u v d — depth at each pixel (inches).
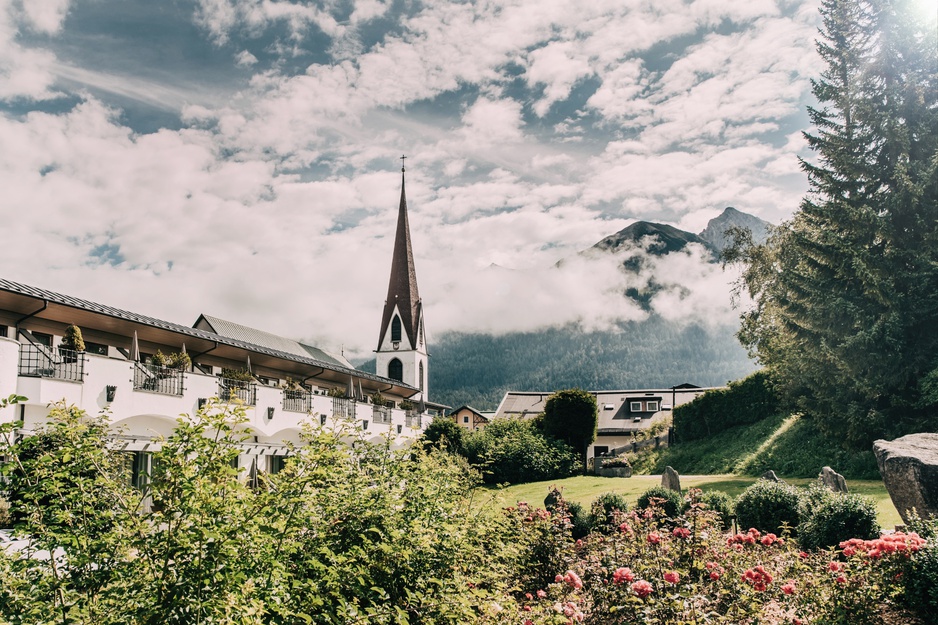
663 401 2753.4
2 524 298.8
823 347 997.8
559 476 1489.9
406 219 2844.5
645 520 526.3
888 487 557.0
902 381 963.3
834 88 1080.2
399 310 2773.1
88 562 224.4
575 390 1628.9
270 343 1971.0
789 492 596.4
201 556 216.2
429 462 457.7
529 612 339.6
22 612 205.0
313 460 286.2
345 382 1598.2
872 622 357.1
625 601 338.6
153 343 1002.1
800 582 381.4
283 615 235.5
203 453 236.7
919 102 1021.2
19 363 669.3
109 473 263.3
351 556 299.1
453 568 365.4
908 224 1015.6
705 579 406.6
